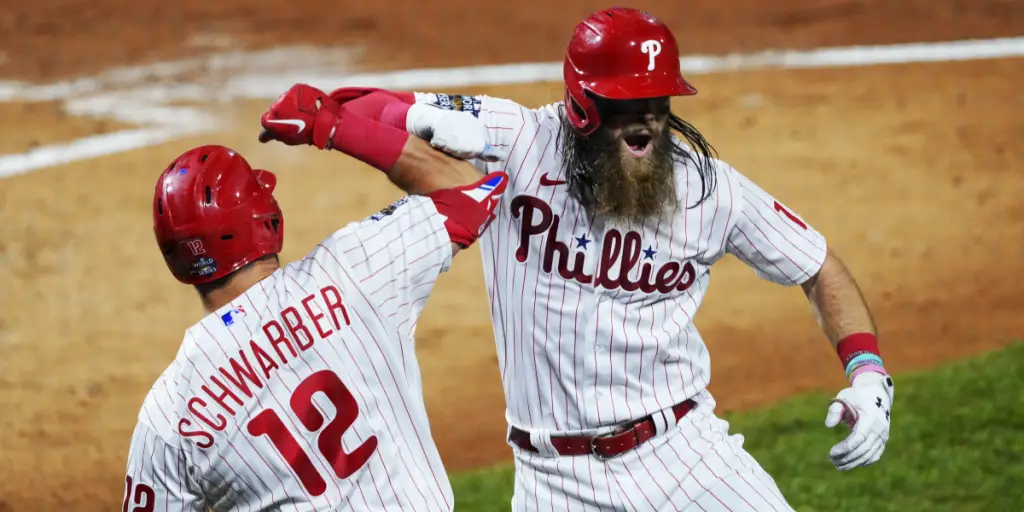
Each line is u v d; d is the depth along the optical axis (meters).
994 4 61.81
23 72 52.56
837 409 13.81
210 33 57.38
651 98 13.10
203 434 10.91
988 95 49.81
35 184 41.16
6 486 24.16
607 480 14.14
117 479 24.47
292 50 55.56
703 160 14.02
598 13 13.55
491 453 24.67
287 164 42.69
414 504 11.45
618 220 13.52
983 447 23.05
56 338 30.73
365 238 11.47
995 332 30.38
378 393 11.31
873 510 20.80
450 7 61.62
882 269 34.34
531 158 13.68
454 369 28.53
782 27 59.06
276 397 11.02
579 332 13.86
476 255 35.12
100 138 45.56
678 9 61.62
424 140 12.00
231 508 11.42
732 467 14.29
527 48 56.16
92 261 35.28
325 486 11.11
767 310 31.52
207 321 11.16
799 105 48.84
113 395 27.97
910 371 27.70
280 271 11.42
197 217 10.97
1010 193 39.91
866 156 43.09
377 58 54.91
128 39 56.38
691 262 14.15
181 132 45.97
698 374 14.62
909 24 59.47
